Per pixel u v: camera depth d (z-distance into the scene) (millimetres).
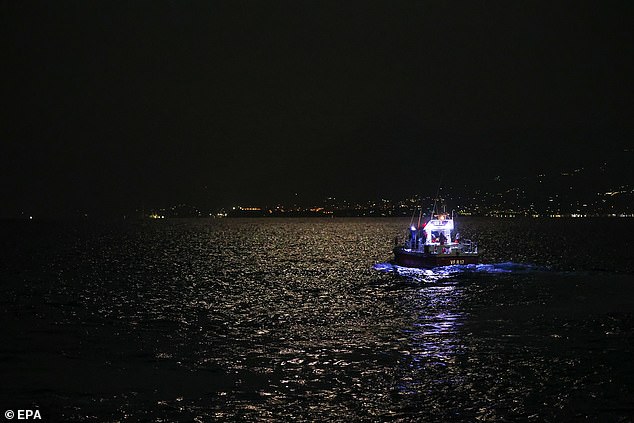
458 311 48031
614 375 30250
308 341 37906
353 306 51125
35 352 35000
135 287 64062
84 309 49719
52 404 26547
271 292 60062
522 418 25078
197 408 26188
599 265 82688
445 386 28812
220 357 34062
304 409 26078
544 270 75000
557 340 37438
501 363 32469
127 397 27469
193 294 58750
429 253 73812
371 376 30359
